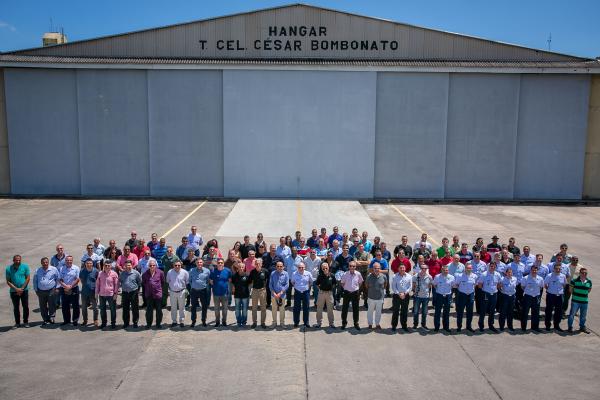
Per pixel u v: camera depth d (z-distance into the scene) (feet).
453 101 102.94
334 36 105.91
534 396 30.37
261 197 103.71
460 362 34.63
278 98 101.40
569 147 104.42
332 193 103.76
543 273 42.29
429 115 102.47
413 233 75.25
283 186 103.71
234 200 101.71
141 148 103.55
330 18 105.50
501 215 90.48
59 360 34.14
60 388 30.53
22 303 39.70
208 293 40.55
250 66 100.12
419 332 39.91
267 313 44.06
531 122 103.81
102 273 39.17
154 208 92.43
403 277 39.55
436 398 30.01
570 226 81.97
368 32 105.81
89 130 102.83
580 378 32.65
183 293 40.04
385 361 34.63
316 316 42.88
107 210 89.97
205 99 101.96
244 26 105.29
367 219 84.33
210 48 105.91
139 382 31.35
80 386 30.78
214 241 46.55
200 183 104.22
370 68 100.37
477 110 102.99
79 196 103.19
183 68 100.73
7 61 99.40
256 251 48.34
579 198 105.81
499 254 40.47
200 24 105.50
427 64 100.89
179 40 105.70
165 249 46.55
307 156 102.83
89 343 36.88
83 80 101.45
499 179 104.73
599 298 47.88
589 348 37.24
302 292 40.32
